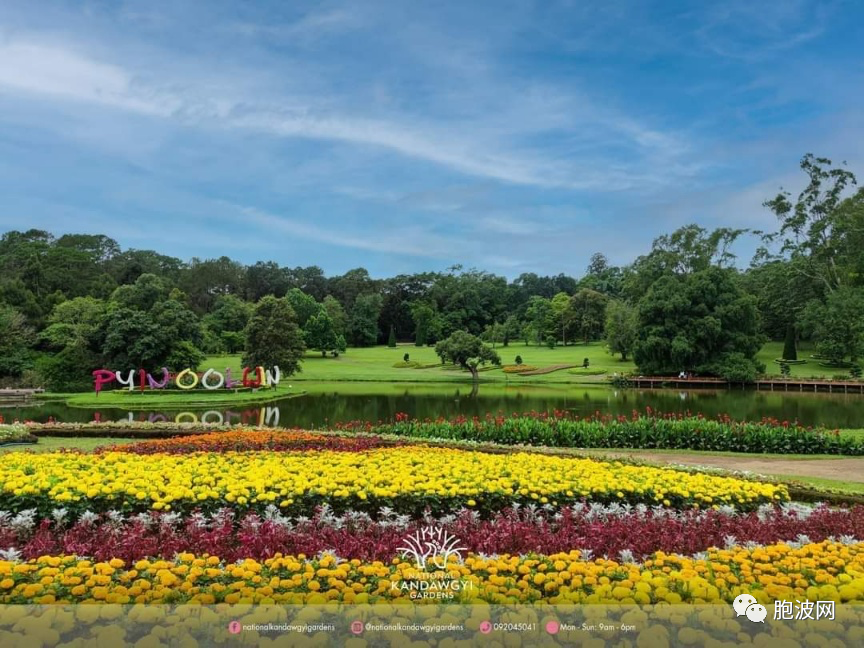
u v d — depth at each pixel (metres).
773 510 8.88
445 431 18.08
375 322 90.75
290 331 47.66
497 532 7.09
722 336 48.81
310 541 6.63
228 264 95.62
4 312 45.03
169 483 8.39
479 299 97.12
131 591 5.01
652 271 65.25
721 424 17.91
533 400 34.56
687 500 9.02
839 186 58.00
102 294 70.44
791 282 58.06
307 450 13.06
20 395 36.12
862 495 11.08
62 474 8.77
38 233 93.06
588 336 80.62
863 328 47.12
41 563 5.53
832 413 28.92
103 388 41.34
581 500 8.80
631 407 30.88
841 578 5.47
